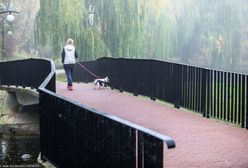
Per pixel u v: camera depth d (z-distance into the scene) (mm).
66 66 21266
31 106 27516
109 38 42688
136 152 5785
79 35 40156
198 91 14305
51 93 9203
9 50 69938
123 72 20750
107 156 6629
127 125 5867
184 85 15211
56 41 39750
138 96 19266
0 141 21062
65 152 8570
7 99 29828
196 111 14422
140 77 18969
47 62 19562
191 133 11320
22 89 25156
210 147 9859
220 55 65188
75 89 22391
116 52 42438
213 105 13992
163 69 16812
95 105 16328
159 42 47781
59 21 39875
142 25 43594
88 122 7328
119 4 42656
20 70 25703
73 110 8016
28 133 23297
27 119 26984
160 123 12703
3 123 26406
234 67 66938
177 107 15656
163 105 16422
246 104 11969
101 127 6809
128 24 42688
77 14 40250
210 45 65062
